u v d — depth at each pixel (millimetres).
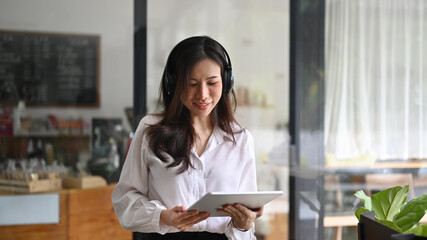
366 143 3541
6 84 3162
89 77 3229
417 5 3604
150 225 1547
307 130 3463
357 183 3525
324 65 3482
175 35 3285
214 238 1692
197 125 1703
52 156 3193
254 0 3387
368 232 1134
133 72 3248
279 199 3426
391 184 3570
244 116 3381
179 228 1500
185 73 1531
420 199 1251
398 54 3588
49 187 3174
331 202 3479
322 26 3475
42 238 3160
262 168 3404
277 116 3428
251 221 1524
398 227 1233
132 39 3248
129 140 3256
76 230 3199
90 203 3227
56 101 3205
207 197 1320
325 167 3480
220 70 1572
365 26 3531
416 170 3615
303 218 3445
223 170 1694
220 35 3346
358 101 3531
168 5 3275
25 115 3180
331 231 3477
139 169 1674
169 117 1628
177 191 1625
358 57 3525
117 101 3248
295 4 3438
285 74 3434
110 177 3242
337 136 3500
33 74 3188
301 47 3449
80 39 3219
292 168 3438
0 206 3119
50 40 3197
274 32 3418
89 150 3229
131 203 1622
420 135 3625
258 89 3396
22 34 3172
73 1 3205
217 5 3338
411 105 3611
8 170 3146
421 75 3623
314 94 3471
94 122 3232
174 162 1604
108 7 3227
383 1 3553
